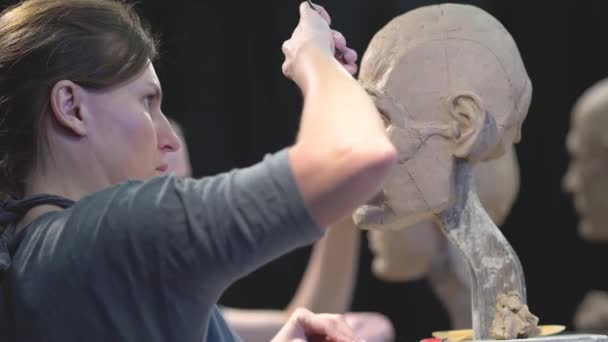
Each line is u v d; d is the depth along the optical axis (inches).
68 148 54.9
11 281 50.6
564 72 171.2
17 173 55.8
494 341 58.3
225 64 153.3
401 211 63.0
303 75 51.5
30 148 55.3
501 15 167.2
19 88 54.4
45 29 54.5
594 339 58.4
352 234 108.7
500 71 63.1
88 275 49.0
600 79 170.4
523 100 64.6
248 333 111.3
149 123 56.2
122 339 48.9
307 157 47.3
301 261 167.0
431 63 63.0
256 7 153.6
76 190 55.2
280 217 47.3
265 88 154.6
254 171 48.9
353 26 151.9
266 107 155.1
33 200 53.6
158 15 149.3
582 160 145.6
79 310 49.1
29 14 55.2
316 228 47.7
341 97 49.0
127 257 48.8
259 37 153.9
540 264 182.7
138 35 56.8
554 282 182.9
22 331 49.8
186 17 151.0
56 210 53.4
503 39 64.4
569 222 180.9
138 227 48.8
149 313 49.0
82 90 54.6
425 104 62.9
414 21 64.8
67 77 54.2
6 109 54.7
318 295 109.4
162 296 48.7
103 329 49.0
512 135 64.5
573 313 182.7
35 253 50.7
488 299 61.3
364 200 47.3
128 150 55.5
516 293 60.8
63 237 50.2
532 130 176.4
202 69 152.3
